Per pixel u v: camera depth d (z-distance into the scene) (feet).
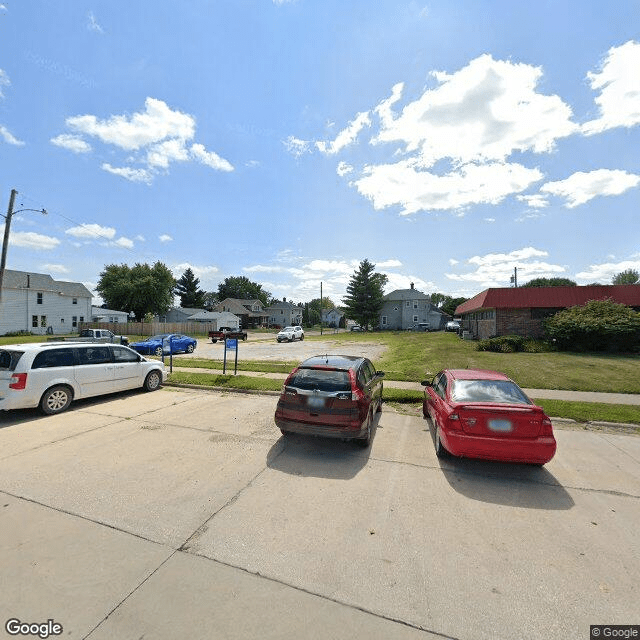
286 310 299.17
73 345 28.55
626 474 16.93
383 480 15.85
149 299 201.16
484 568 10.04
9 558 10.13
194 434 21.77
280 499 13.92
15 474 15.85
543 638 7.79
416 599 8.84
